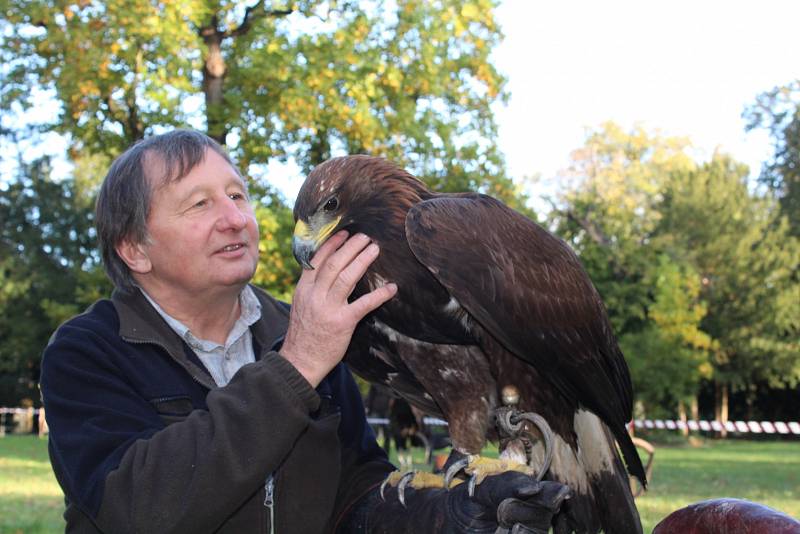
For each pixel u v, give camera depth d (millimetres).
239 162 14891
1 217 42250
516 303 2951
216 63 14461
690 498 10297
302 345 2316
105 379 2504
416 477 2723
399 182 3133
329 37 13930
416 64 15492
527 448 2883
